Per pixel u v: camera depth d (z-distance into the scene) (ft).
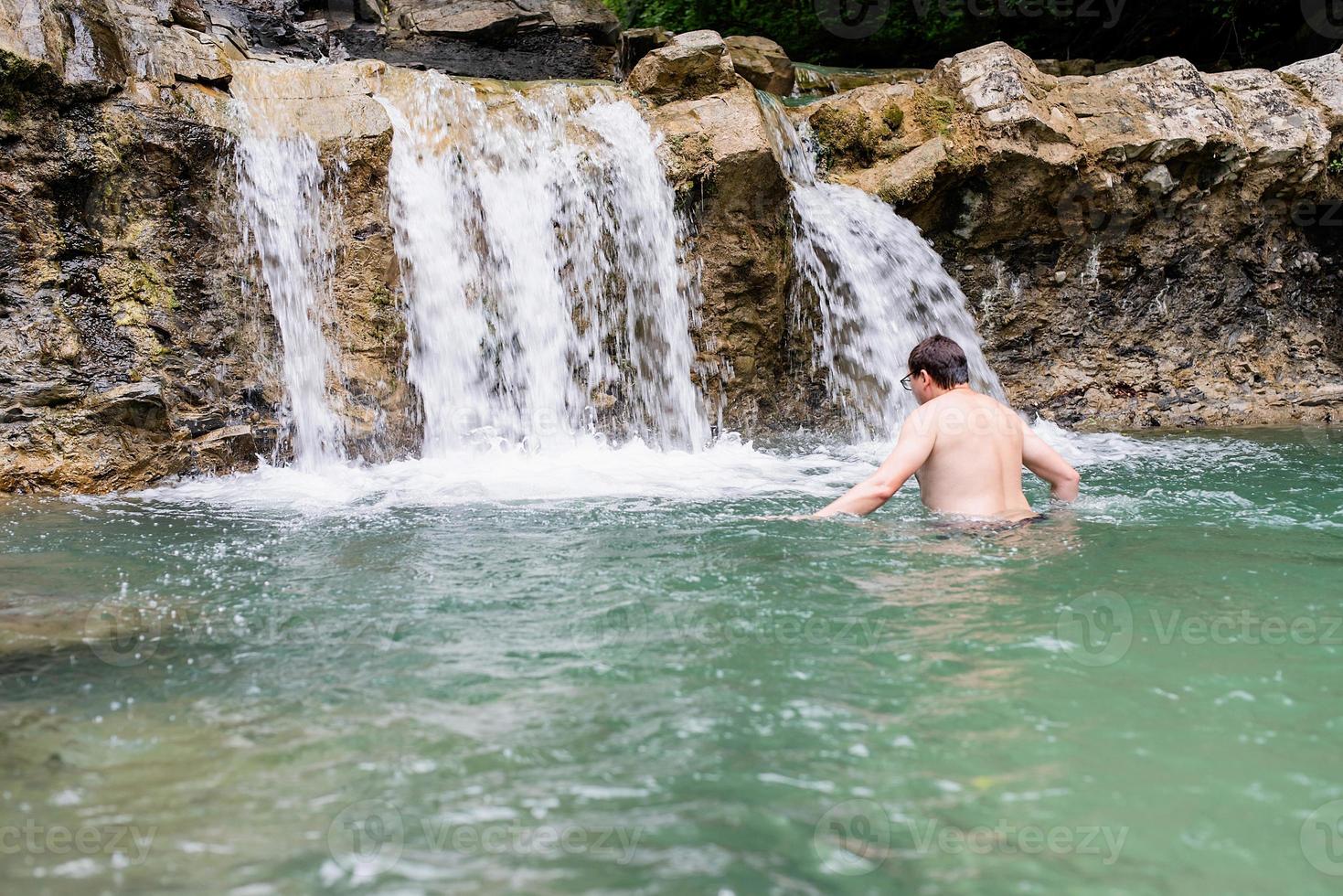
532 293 24.35
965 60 28.76
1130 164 28.60
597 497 17.47
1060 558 12.37
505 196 24.20
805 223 26.66
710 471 20.63
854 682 8.52
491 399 23.94
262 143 22.03
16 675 8.98
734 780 6.88
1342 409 28.91
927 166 27.43
